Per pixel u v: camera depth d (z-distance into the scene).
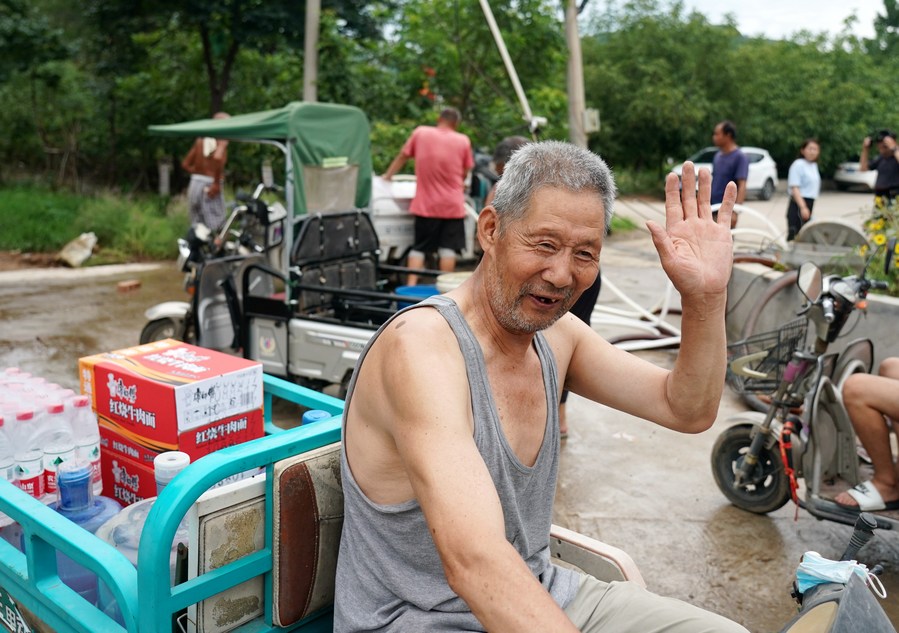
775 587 3.20
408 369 1.44
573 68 9.36
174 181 15.48
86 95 15.68
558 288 1.50
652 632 1.61
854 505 3.34
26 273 9.27
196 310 5.22
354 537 1.63
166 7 13.25
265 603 1.72
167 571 1.51
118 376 2.14
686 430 1.80
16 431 2.08
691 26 24.59
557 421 1.71
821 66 26.58
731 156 7.69
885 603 3.09
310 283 4.87
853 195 23.16
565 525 3.66
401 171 10.60
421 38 10.72
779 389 3.57
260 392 2.22
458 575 1.29
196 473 1.54
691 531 3.62
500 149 4.37
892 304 4.99
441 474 1.34
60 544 1.64
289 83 13.88
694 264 1.64
